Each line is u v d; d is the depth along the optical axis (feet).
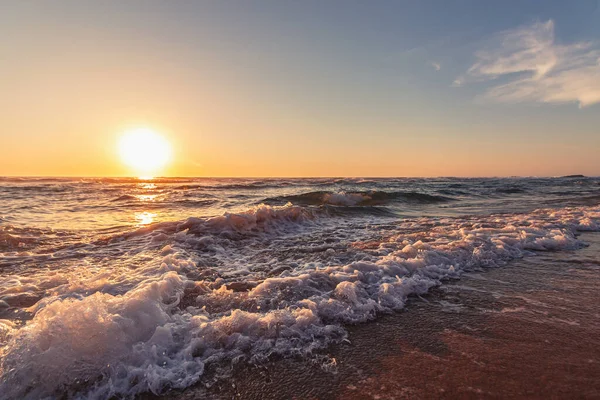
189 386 6.60
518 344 8.08
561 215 29.96
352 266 13.14
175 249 17.95
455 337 8.45
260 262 15.66
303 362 7.37
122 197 57.11
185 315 9.21
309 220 29.19
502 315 9.73
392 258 14.23
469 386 6.51
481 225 24.77
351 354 7.69
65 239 20.97
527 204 47.32
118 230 24.94
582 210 33.37
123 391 6.39
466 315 9.74
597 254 16.75
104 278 12.85
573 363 7.26
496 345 8.05
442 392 6.35
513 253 16.65
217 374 6.95
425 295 11.27
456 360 7.43
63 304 7.81
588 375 6.82
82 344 6.86
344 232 23.85
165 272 13.43
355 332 8.70
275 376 6.91
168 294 10.56
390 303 10.35
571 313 9.87
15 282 12.64
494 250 16.61
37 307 10.16
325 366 7.23
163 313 8.80
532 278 13.08
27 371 6.33
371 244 18.52
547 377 6.76
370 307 9.90
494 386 6.50
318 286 11.37
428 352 7.77
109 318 7.64
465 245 16.88
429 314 9.80
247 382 6.73
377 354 7.69
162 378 6.68
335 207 35.24
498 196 64.90
